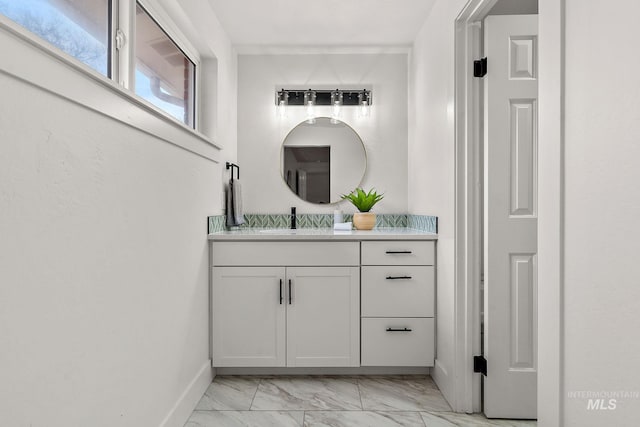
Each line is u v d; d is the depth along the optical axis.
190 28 2.19
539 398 1.23
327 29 2.79
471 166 2.03
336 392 2.24
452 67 2.07
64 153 1.01
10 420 0.83
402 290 2.40
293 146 3.13
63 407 1.00
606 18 0.95
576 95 1.07
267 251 2.39
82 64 1.04
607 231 0.95
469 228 2.03
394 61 3.12
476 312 2.04
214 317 2.38
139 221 1.43
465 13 1.96
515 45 1.95
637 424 0.87
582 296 1.04
